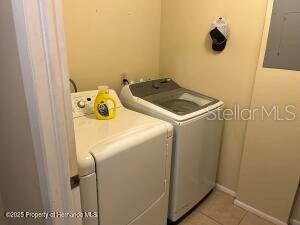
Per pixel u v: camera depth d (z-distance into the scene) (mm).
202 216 1908
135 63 2154
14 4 580
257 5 1636
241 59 1796
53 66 631
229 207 2006
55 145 707
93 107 1604
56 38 619
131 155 1217
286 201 1755
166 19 2188
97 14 1770
